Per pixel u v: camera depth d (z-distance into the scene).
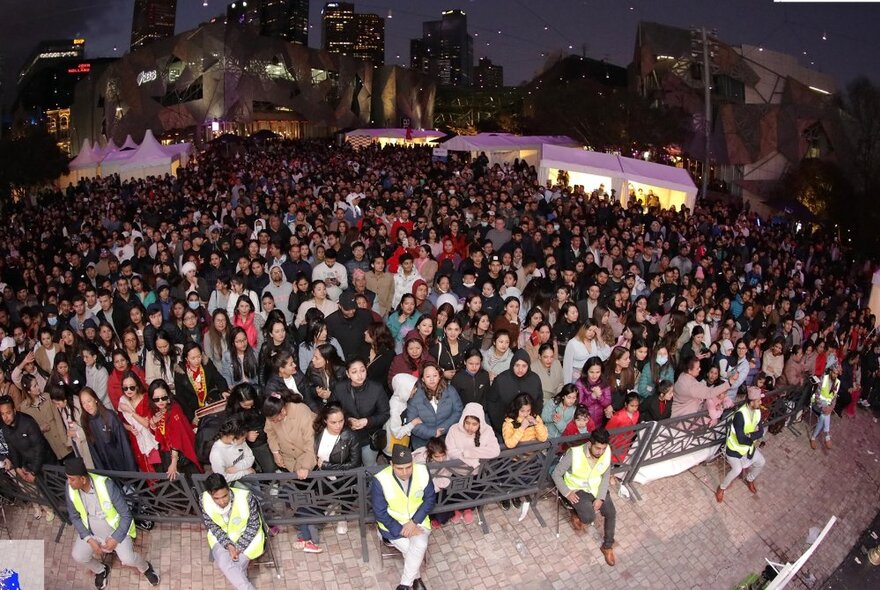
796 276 16.39
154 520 6.41
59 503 6.55
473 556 6.49
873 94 27.88
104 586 5.94
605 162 21.41
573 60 66.31
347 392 6.39
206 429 6.30
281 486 6.13
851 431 10.10
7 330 9.41
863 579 7.27
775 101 41.00
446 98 100.81
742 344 8.73
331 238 10.93
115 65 67.88
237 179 23.22
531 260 10.68
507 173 26.55
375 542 6.53
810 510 8.05
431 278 10.80
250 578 6.04
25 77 135.38
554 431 7.22
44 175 32.66
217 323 7.64
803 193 29.05
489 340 7.83
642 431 7.32
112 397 7.08
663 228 17.38
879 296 14.31
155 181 25.72
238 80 66.00
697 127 42.25
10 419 6.02
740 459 7.46
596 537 6.88
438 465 6.17
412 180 23.78
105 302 9.11
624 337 8.41
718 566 6.83
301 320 8.34
